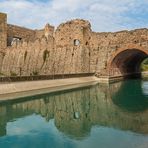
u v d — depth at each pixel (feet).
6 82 124.67
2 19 252.21
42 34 274.16
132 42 191.52
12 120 81.51
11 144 57.88
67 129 70.23
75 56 214.69
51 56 226.79
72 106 105.29
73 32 219.61
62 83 162.91
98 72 204.74
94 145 55.47
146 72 330.75
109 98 121.80
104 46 205.67
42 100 116.98
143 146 53.16
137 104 104.94
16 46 252.21
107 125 72.84
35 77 142.92
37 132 67.67
